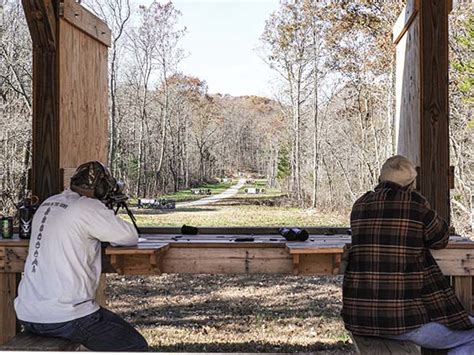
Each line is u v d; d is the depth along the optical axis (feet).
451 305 8.97
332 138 80.28
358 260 9.13
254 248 10.84
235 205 91.20
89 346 9.21
